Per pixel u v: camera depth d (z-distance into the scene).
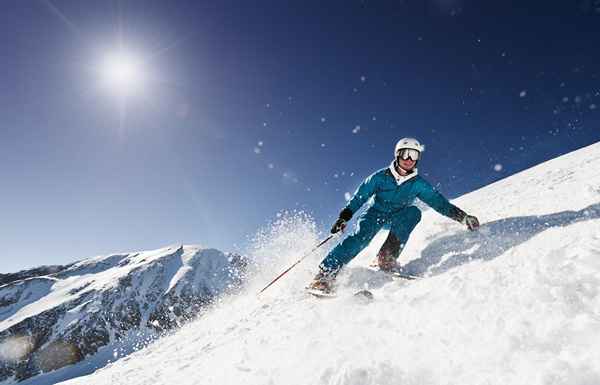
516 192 6.54
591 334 1.66
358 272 4.42
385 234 5.86
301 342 2.69
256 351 2.87
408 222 4.71
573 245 2.57
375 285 4.01
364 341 2.37
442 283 2.93
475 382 1.66
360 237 4.55
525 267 2.54
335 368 2.13
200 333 5.00
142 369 4.43
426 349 2.05
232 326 4.38
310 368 2.26
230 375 2.62
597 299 1.89
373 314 2.80
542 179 6.86
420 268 4.30
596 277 2.03
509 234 4.01
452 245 4.51
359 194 4.86
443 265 4.02
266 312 4.24
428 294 2.79
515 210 4.98
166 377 3.52
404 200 4.74
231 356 3.04
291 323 3.20
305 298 4.15
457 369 1.79
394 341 2.26
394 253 4.53
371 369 1.91
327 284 4.18
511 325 1.93
